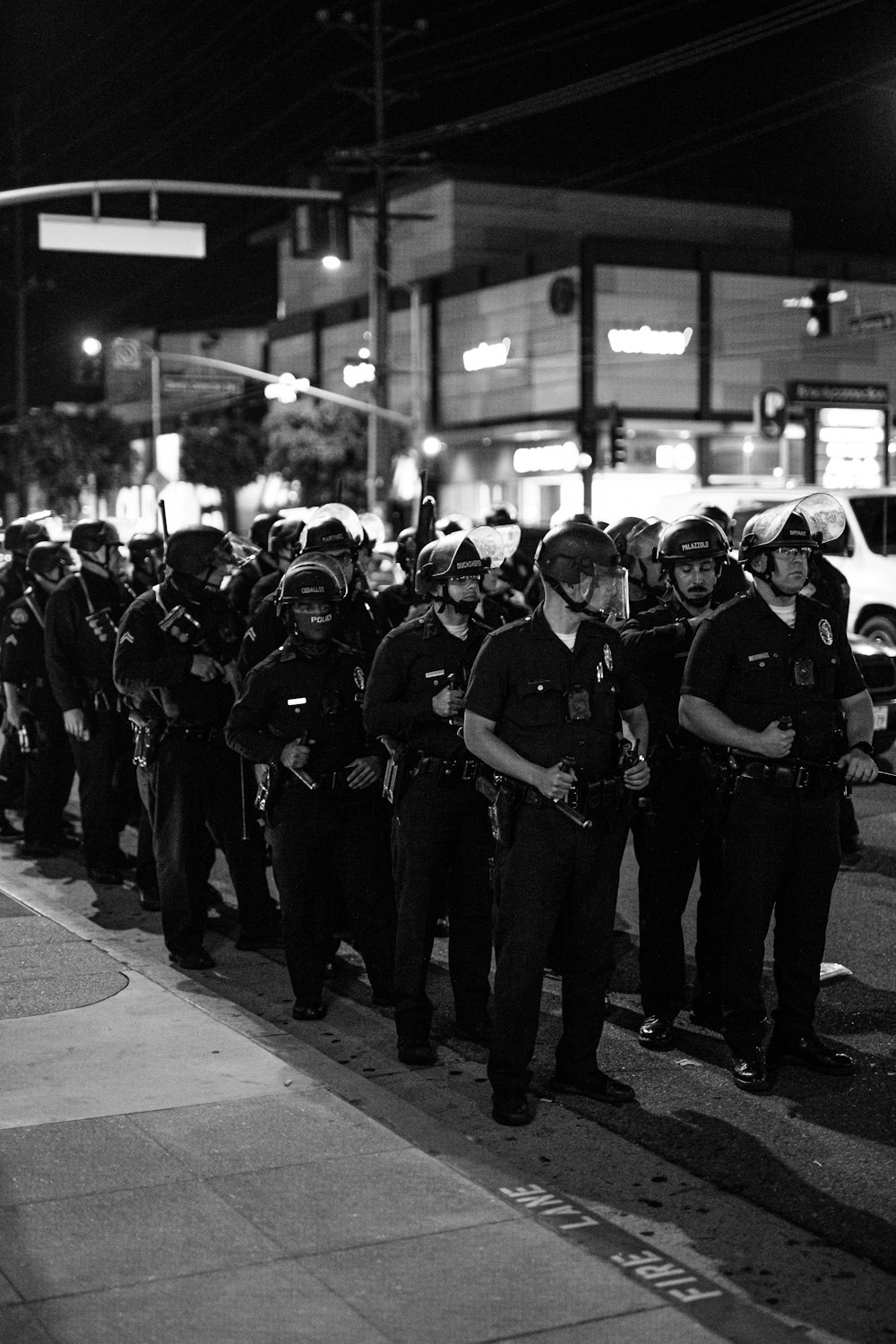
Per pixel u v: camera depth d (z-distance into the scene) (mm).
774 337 53219
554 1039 6273
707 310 51812
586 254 49781
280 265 69625
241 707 6406
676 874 6113
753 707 5543
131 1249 4129
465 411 55844
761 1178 4844
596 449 49094
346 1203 4441
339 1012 6617
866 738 5605
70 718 9016
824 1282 4121
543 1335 3732
